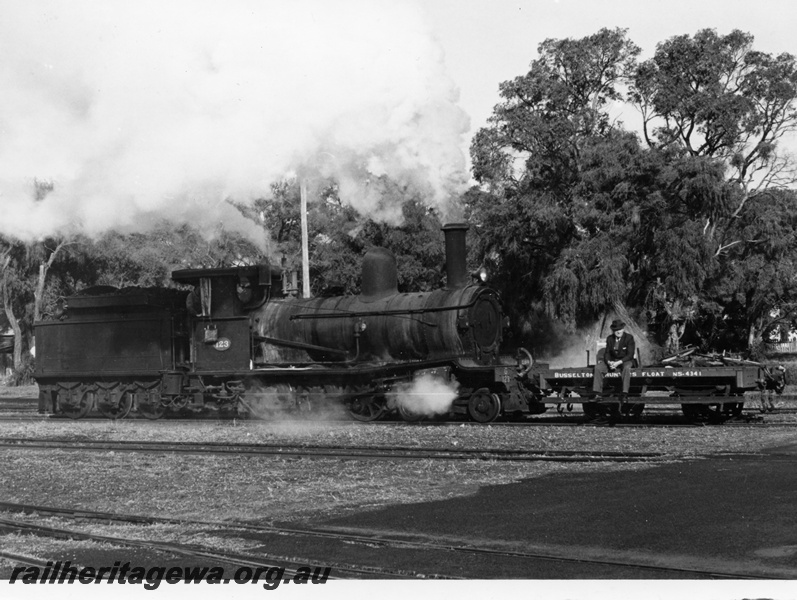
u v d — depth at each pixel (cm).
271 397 2259
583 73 4212
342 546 897
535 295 4262
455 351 2112
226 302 2328
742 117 4291
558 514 1011
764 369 1888
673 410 2261
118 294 2400
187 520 1039
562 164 4244
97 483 1342
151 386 2398
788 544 846
